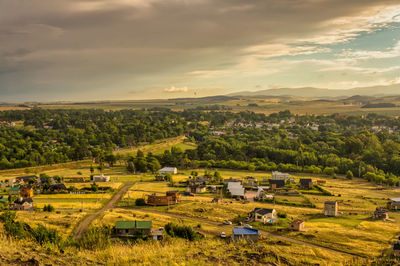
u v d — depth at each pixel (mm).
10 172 166375
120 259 22906
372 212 91688
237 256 25281
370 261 29141
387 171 165375
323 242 61094
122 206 99188
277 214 86438
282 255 29000
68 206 97062
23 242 23938
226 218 82625
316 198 112000
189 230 61969
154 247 28594
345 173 165500
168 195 104250
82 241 30078
